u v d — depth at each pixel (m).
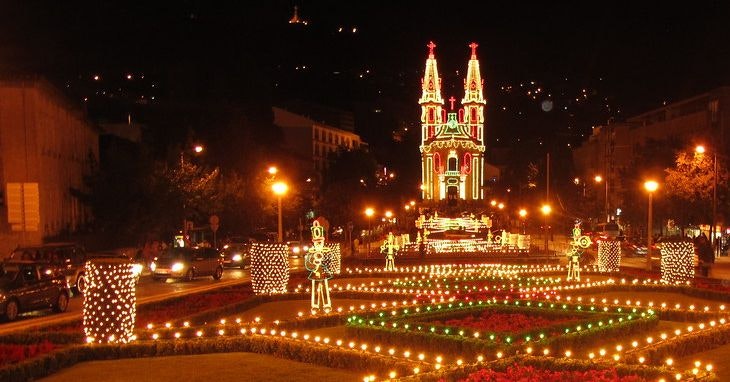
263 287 26.27
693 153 52.47
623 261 49.47
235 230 60.66
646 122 91.25
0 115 40.41
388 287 28.77
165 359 15.37
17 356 14.11
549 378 11.93
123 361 15.25
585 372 12.26
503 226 81.94
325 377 13.46
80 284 31.64
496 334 16.03
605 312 20.14
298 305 24.72
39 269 26.17
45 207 41.38
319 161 113.31
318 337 16.83
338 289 27.62
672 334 17.58
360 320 18.45
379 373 13.60
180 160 51.06
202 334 17.77
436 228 67.00
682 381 11.74
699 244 35.16
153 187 45.88
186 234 50.44
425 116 97.50
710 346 16.11
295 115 110.31
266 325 18.27
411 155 128.88
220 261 40.53
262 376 13.56
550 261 47.31
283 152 87.81
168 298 24.69
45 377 13.87
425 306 20.77
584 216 84.75
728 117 64.44
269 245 26.45
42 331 18.11
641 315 19.03
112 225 45.16
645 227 65.31
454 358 15.02
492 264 43.84
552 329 16.75
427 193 94.81
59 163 44.38
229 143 63.38
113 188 44.81
